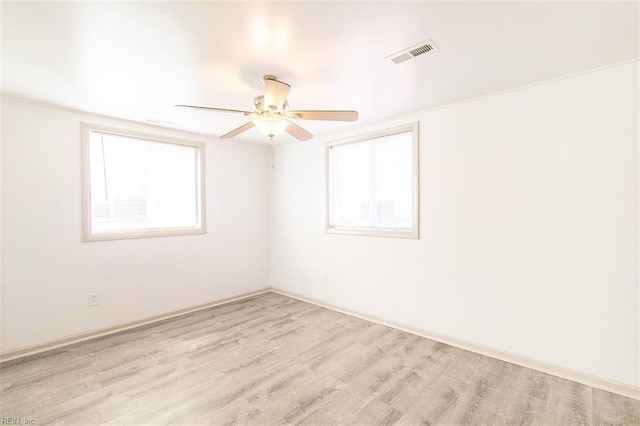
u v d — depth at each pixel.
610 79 2.08
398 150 3.29
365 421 1.83
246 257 4.43
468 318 2.75
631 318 2.04
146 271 3.44
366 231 3.52
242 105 2.81
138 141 3.46
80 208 2.99
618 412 1.89
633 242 2.04
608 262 2.12
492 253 2.61
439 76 2.23
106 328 3.13
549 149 2.32
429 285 3.00
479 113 2.66
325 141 3.93
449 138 2.84
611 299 2.11
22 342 2.67
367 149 3.57
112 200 3.27
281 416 1.88
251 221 4.50
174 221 3.77
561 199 2.29
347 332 3.13
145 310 3.42
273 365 2.47
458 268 2.81
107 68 2.06
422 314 3.06
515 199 2.49
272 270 4.72
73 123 2.95
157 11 1.46
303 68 2.09
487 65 2.07
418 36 1.71
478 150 2.67
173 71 2.11
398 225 3.31
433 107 2.91
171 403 2.01
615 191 2.09
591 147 2.16
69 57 1.91
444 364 2.48
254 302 4.18
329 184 3.91
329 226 3.93
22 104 2.67
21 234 2.68
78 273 2.97
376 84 2.37
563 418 1.85
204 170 3.95
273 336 3.04
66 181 2.91
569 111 2.24
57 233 2.86
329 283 3.93
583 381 2.20
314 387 2.17
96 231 3.15
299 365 2.47
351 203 3.75
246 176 4.43
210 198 4.02
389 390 2.13
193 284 3.84
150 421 1.84
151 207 3.57
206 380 2.27
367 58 1.95
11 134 2.63
